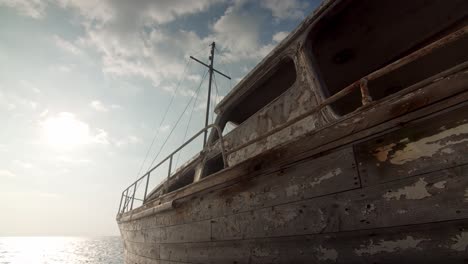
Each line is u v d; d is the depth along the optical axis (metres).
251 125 4.55
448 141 1.79
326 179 2.40
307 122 3.30
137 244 6.56
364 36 4.00
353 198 2.17
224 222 3.42
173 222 4.68
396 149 2.03
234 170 3.46
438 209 1.72
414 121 1.99
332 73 4.86
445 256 1.64
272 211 2.80
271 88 5.20
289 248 2.53
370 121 2.24
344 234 2.15
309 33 3.76
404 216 1.86
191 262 3.91
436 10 3.66
